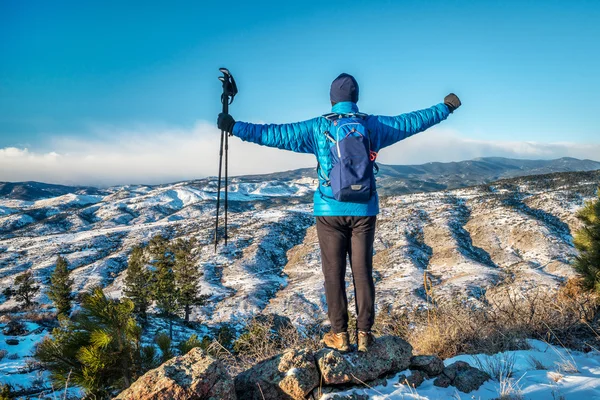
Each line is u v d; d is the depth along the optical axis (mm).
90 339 3543
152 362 3832
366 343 3516
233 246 123188
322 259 3527
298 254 117062
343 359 3377
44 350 3578
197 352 3129
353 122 3293
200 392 2791
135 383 2902
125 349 3611
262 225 144000
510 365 3986
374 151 3350
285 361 3314
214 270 105625
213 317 67625
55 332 3666
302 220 154875
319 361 3342
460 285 66938
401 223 125750
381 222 130625
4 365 19484
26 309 61594
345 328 3555
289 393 3168
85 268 113125
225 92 3672
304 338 5648
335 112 3445
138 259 55938
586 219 7770
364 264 3441
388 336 3766
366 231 3398
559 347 4930
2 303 81125
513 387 3346
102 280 103375
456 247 102188
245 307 72250
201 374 2854
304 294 76750
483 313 5926
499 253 97375
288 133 3383
